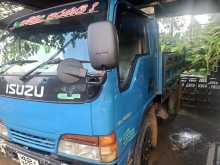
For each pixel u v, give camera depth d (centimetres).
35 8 414
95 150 172
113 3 193
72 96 171
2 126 233
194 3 505
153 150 342
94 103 165
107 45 141
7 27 250
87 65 180
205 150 368
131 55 239
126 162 212
